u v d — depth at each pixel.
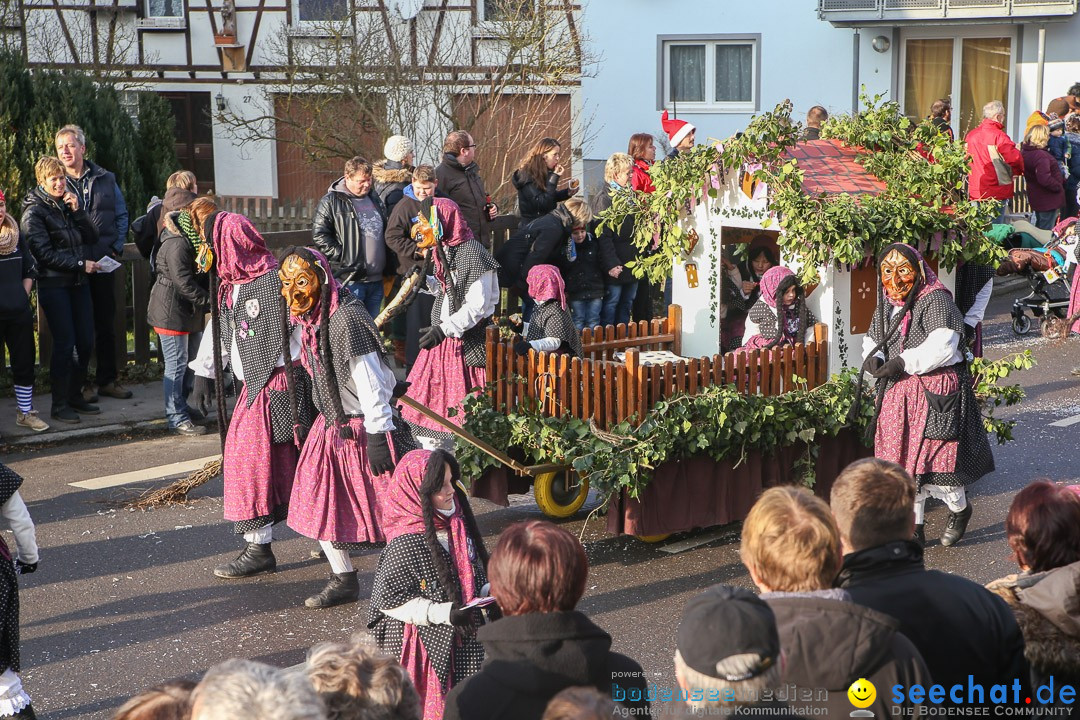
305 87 18.61
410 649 4.04
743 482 6.77
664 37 20.11
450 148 10.36
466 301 7.03
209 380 9.08
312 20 21.14
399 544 4.00
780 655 2.71
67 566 6.50
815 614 2.86
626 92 20.45
